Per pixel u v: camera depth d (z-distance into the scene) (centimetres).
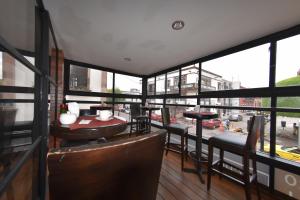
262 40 210
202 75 310
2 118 91
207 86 296
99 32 221
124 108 478
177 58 328
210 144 174
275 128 189
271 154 191
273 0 142
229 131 239
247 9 157
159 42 251
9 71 99
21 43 141
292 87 175
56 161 36
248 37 216
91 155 40
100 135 142
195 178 203
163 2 153
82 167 39
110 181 45
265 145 199
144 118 405
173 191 173
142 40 246
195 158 235
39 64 149
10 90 101
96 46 277
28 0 141
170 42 249
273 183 180
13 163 84
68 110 181
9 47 68
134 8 164
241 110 227
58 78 294
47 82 156
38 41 150
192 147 293
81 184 40
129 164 49
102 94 430
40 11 155
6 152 94
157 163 62
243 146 143
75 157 38
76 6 160
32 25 148
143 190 56
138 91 513
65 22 193
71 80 373
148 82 519
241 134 203
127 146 48
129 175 50
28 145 116
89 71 406
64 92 358
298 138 173
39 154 146
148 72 479
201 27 198
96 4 158
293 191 165
